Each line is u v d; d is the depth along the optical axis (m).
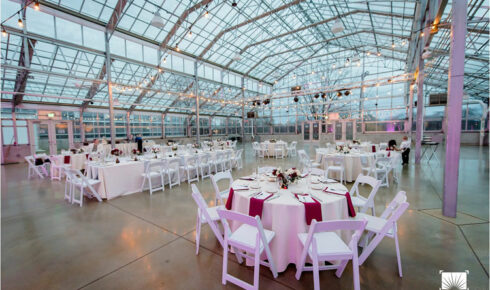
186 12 9.02
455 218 2.90
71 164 6.59
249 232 1.90
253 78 17.92
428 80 12.62
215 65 14.16
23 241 2.54
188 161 5.31
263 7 10.07
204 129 20.06
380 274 1.87
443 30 5.27
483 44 6.85
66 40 8.09
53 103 10.77
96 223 3.00
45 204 3.82
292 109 18.78
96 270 2.00
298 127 18.75
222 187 4.86
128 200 3.98
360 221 1.45
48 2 7.19
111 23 8.55
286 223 1.90
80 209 3.55
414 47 8.40
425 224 2.74
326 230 1.47
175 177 5.31
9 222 3.07
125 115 14.43
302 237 1.81
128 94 13.04
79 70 9.61
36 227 2.90
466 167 6.11
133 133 14.90
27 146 9.49
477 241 2.32
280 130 19.69
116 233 2.71
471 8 4.52
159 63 10.86
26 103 9.88
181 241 2.50
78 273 1.96
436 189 4.27
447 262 2.00
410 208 3.29
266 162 8.38
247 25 11.20
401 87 14.27
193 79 13.12
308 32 13.26
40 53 8.14
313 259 1.51
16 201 4.00
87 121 12.41
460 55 2.69
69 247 2.39
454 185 2.88
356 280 1.51
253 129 21.11
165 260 2.14
